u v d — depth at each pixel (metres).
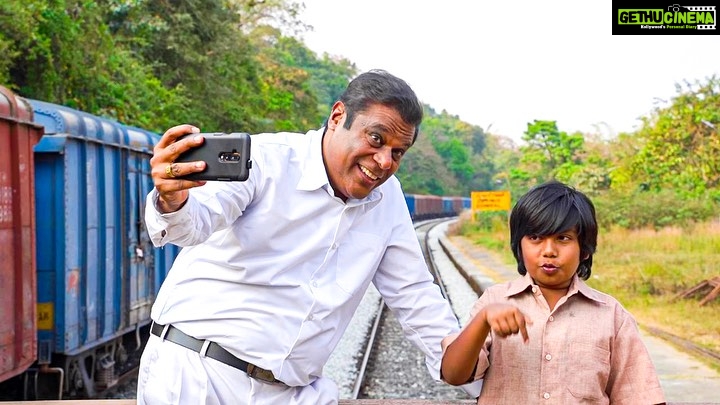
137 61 21.92
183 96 23.12
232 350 2.34
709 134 23.77
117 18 22.56
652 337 10.21
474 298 15.31
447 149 90.94
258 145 2.39
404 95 2.27
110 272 7.56
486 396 2.45
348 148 2.32
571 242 2.38
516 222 2.47
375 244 2.55
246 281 2.34
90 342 7.04
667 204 21.19
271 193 2.34
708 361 8.77
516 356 2.41
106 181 7.51
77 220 6.78
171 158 2.01
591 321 2.42
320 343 2.46
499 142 115.50
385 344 10.70
